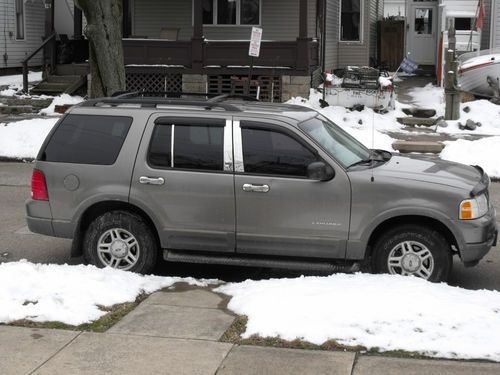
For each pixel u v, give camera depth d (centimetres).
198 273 751
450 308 555
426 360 485
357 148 740
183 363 486
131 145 687
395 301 566
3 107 2052
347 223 652
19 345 515
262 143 670
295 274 746
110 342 521
